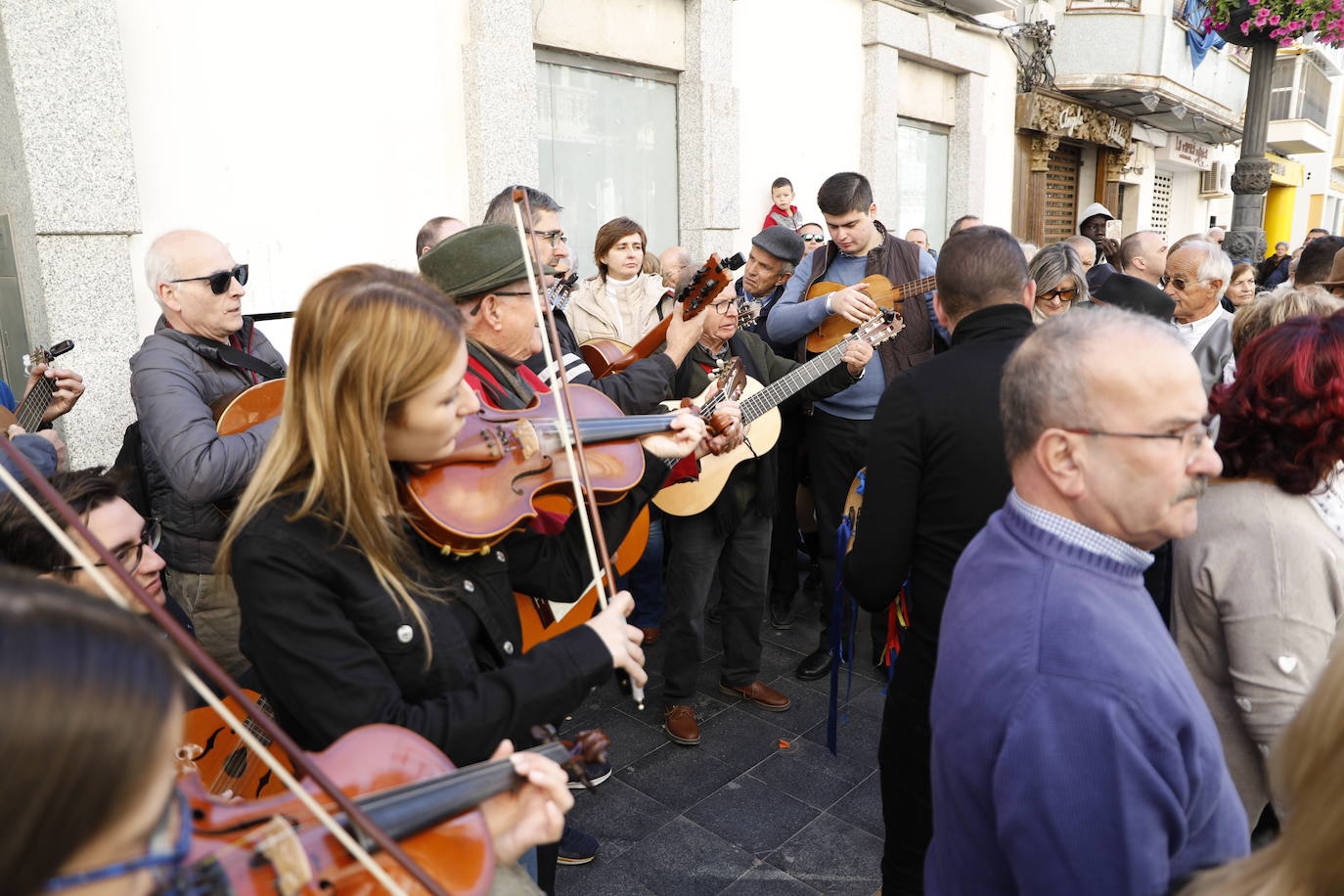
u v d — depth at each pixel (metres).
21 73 2.97
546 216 2.89
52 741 0.42
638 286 3.69
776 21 6.18
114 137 3.20
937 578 1.75
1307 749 0.69
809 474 3.81
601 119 5.38
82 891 0.48
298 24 3.78
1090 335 1.05
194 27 3.47
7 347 3.53
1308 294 2.12
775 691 3.22
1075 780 0.92
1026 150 9.70
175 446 1.94
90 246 3.23
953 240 1.88
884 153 7.12
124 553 1.45
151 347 2.14
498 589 1.40
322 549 1.16
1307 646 1.39
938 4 7.43
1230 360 3.16
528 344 1.77
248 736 0.79
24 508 1.35
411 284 1.18
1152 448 1.00
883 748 1.88
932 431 1.72
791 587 3.83
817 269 3.70
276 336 3.84
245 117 3.65
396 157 4.18
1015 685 0.98
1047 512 1.09
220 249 2.22
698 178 5.80
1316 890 0.68
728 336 2.87
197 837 0.76
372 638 1.20
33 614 0.44
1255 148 8.00
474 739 1.17
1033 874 0.95
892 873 1.87
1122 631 0.98
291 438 1.18
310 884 0.76
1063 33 9.66
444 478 1.35
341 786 0.90
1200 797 0.97
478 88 4.36
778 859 2.37
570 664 1.25
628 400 2.20
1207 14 7.86
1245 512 1.44
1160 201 14.18
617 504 1.80
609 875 2.31
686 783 2.71
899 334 3.43
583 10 5.07
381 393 1.14
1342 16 6.88
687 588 2.87
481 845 0.89
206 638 2.18
